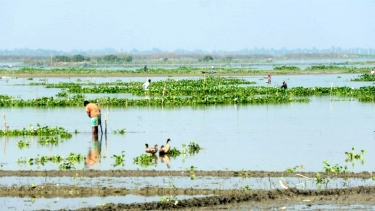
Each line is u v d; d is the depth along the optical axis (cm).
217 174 4209
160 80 14900
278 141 5612
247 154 4981
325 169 4325
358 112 7906
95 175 4216
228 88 11431
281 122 6938
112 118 7500
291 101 9475
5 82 15062
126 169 4422
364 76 15362
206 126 6669
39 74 18850
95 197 3734
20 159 4834
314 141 5600
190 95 10806
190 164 4603
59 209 3447
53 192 3809
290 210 3384
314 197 3641
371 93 10188
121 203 3525
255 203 3538
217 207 3462
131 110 8475
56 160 4803
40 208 3481
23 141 5747
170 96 10381
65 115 7869
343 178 4106
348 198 3616
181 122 7044
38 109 8688
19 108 8850
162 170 4347
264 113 7894
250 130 6312
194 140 5712
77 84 13725
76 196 3759
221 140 5697
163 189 3800
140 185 3934
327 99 9862
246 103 9350
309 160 4728
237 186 3903
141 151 5169
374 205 3469
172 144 5500
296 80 14975
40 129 6212
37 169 4450
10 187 3878
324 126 6569
